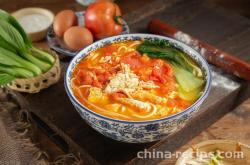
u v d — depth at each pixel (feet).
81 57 2.12
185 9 2.87
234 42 2.57
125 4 3.18
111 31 2.53
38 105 2.18
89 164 2.04
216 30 2.67
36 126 2.26
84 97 1.92
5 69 2.13
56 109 2.16
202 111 2.09
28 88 2.21
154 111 1.82
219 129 2.20
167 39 2.18
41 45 2.72
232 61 2.25
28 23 2.84
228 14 2.80
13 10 3.18
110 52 2.18
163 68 2.07
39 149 2.13
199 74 2.02
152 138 1.84
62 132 2.06
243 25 2.71
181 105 1.87
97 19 2.50
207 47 2.35
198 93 1.94
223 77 2.28
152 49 2.18
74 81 2.01
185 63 2.09
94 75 2.02
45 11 2.93
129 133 1.77
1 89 2.43
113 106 1.85
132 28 2.69
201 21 2.75
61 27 2.54
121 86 1.93
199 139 2.16
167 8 2.88
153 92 1.92
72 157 2.10
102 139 2.00
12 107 2.37
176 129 1.88
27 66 2.19
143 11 2.86
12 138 2.16
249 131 2.18
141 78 1.98
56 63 2.26
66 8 3.17
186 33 2.64
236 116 2.27
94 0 3.09
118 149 1.96
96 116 1.73
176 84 1.99
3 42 2.18
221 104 2.19
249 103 2.35
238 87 2.22
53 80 2.26
